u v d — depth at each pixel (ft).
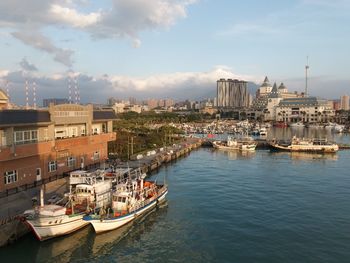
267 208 213.05
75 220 164.14
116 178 229.25
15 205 172.96
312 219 192.95
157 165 352.69
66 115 250.98
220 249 155.02
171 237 169.48
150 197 215.92
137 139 475.31
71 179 196.95
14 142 202.39
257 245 158.71
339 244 159.43
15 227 149.59
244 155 474.08
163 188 233.55
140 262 144.05
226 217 196.95
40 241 153.58
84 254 150.51
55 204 171.63
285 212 205.26
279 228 179.22
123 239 167.22
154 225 185.68
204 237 168.76
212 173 331.77
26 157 212.84
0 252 144.05
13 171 202.69
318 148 504.43
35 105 280.72
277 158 444.14
